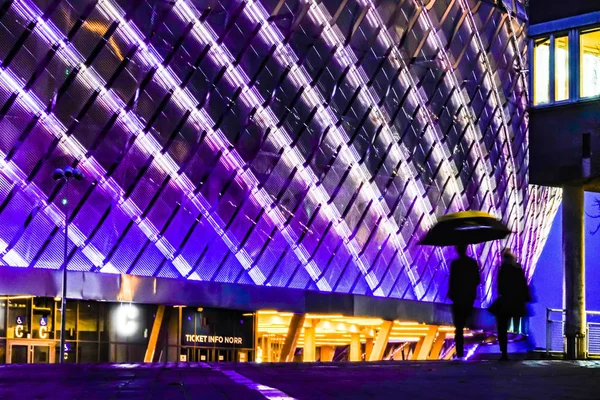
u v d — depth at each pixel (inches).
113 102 1631.4
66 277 1608.0
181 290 1748.3
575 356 1030.4
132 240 1691.7
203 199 1752.0
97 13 1599.4
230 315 2049.7
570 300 1051.9
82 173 1621.6
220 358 2020.2
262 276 1863.9
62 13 1568.7
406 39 2074.3
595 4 1048.2
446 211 2252.7
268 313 2139.5
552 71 1077.8
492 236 884.6
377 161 2037.4
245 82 1769.2
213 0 1713.8
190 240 1752.0
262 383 439.8
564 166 1058.7
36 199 1594.5
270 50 1798.7
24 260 1600.6
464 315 718.5
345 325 2413.9
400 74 2073.1
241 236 1815.9
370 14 1980.8
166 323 1878.7
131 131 1658.5
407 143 2107.5
